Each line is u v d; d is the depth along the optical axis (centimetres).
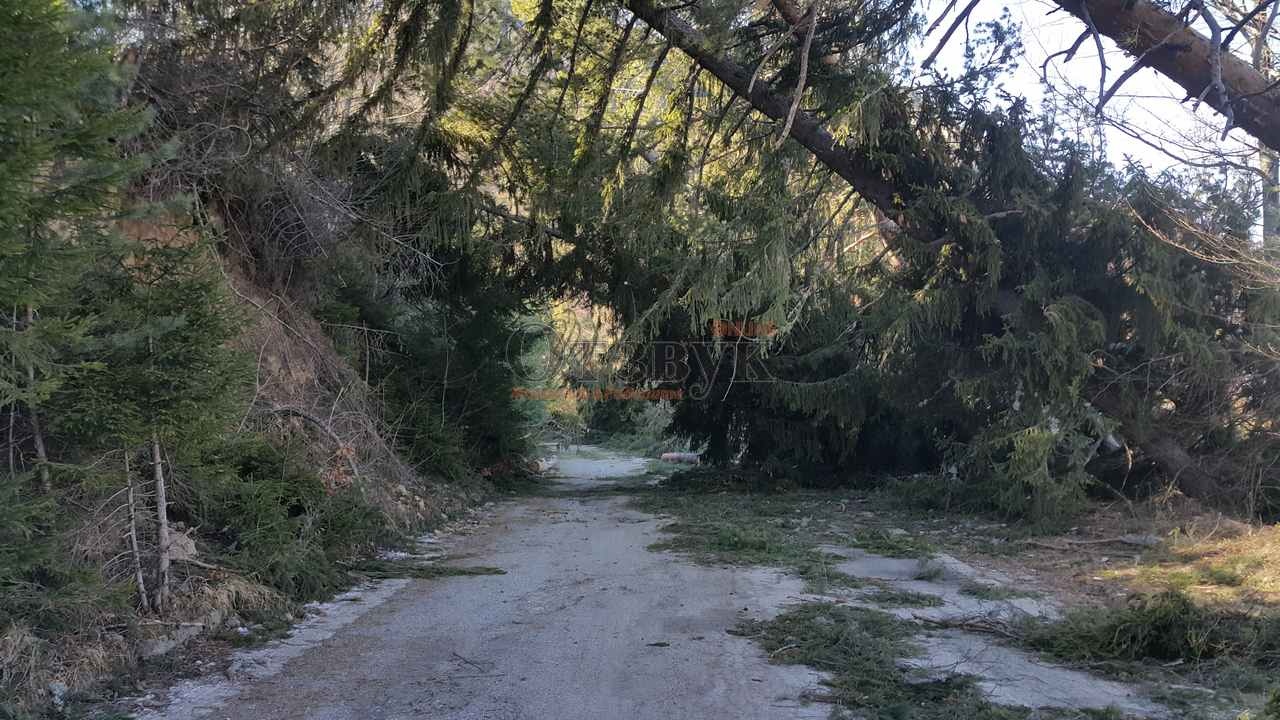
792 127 1250
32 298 421
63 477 558
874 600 780
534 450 2342
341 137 1170
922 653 604
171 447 609
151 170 841
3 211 369
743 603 761
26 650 476
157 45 927
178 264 600
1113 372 1216
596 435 3897
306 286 1266
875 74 1130
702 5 1141
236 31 1017
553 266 1806
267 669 559
